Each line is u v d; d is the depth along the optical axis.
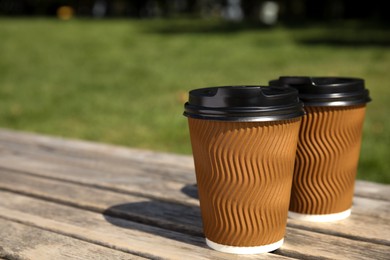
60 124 1.66
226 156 0.59
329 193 0.68
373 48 2.86
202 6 9.13
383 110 1.63
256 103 0.58
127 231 0.68
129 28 4.25
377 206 0.73
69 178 0.85
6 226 0.69
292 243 0.63
